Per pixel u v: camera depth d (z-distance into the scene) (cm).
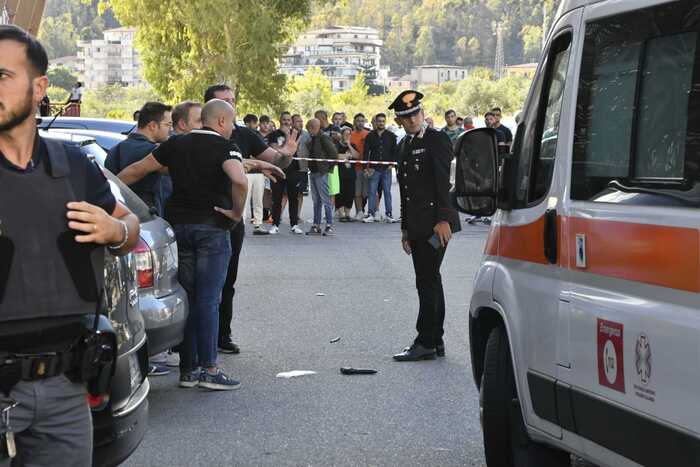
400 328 1052
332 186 1981
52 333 341
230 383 809
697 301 379
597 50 462
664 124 407
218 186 790
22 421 345
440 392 801
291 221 1989
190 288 800
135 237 363
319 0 4678
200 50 4512
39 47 341
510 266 545
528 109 545
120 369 483
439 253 902
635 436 414
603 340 436
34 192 336
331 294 1261
